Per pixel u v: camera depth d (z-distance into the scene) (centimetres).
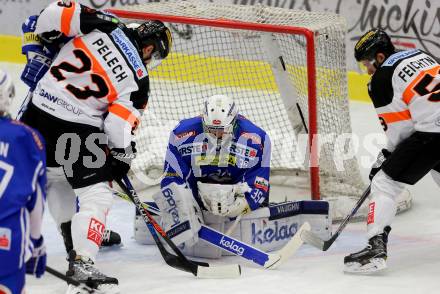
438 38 2286
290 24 1529
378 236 1174
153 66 1295
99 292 1054
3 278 797
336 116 1548
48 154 1138
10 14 2691
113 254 1279
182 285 1117
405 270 1194
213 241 1217
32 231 835
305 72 1574
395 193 1198
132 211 1531
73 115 1120
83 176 1120
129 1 2580
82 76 1116
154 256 1270
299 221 1336
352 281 1138
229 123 1207
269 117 1931
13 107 2266
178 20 1525
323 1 2400
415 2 2298
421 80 1159
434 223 1454
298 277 1157
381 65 1192
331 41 1519
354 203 1477
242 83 1997
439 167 1250
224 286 1113
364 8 2366
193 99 1972
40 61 1169
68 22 1109
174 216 1232
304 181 1675
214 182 1257
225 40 1948
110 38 1128
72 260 1066
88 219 1087
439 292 1093
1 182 791
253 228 1260
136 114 1128
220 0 2467
